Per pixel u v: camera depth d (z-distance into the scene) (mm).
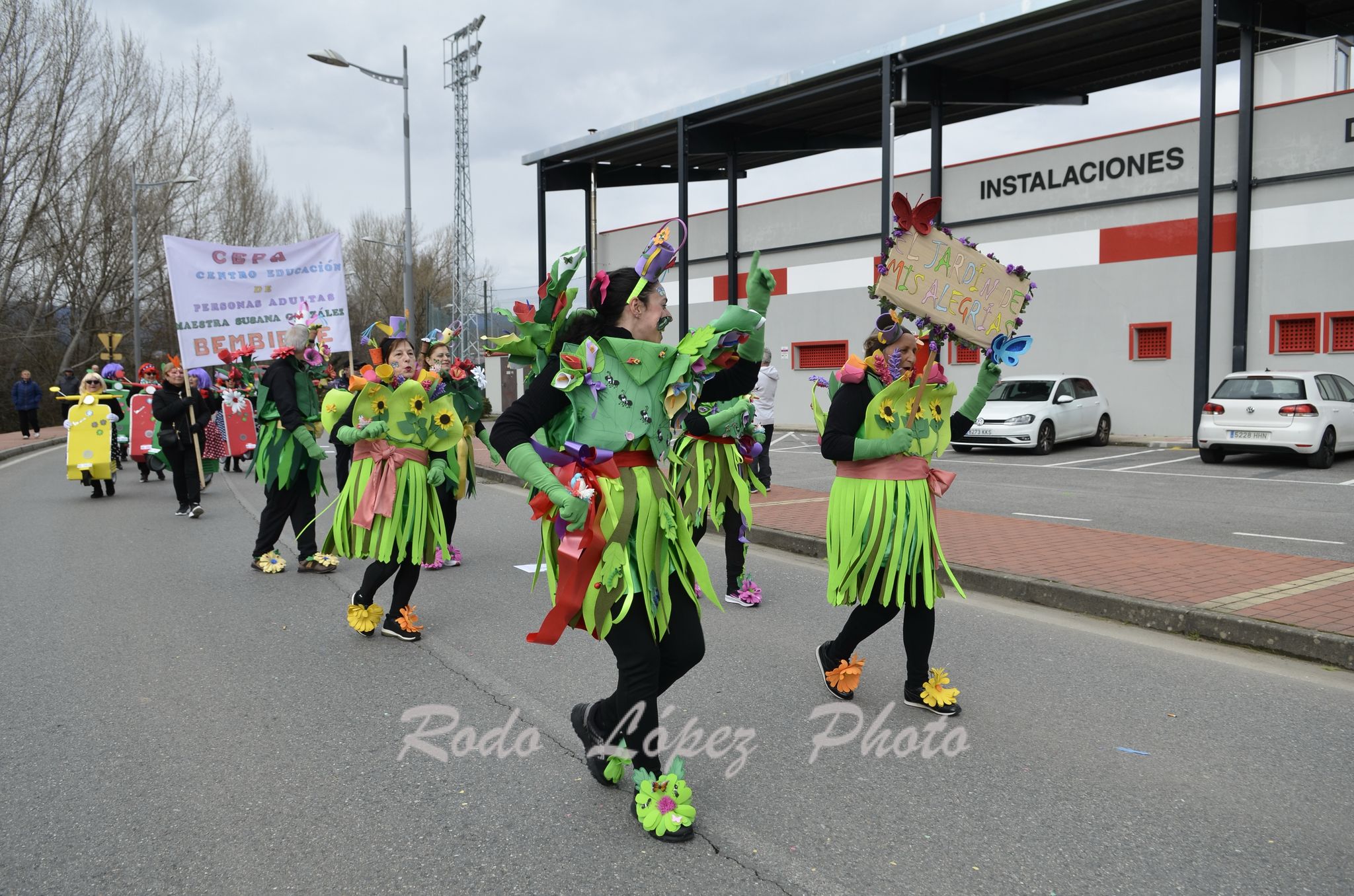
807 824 3393
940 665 5195
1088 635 5762
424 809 3543
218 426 14633
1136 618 5965
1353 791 3613
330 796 3660
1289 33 18453
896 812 3477
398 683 5039
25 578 7867
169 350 43219
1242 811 3451
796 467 16000
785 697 4746
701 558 3395
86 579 7797
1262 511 10203
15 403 28219
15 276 35344
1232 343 18297
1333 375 15070
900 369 4289
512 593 7180
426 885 3008
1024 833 3303
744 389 3543
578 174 30703
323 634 6047
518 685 4996
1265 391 14500
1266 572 6738
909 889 2949
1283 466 14500
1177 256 19188
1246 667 5109
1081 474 14109
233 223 46344
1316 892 2916
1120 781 3719
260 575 7922
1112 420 20250
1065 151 20578
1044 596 6492
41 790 3734
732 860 3146
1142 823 3365
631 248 31438
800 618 6344
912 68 21375
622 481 3223
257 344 11766
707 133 26188
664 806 3277
